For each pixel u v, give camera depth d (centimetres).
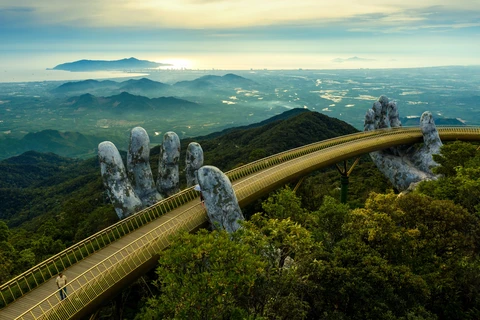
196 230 2767
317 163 4312
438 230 2323
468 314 1912
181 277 1595
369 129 6444
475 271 2009
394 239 2188
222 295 1509
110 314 2917
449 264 2136
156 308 1873
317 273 1909
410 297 1838
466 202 2870
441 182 3422
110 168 3156
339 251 2081
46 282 2248
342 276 1845
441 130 6612
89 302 1980
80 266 2394
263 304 1770
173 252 1652
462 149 4362
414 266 2220
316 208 4722
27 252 3675
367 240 2291
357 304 1792
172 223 2850
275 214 2992
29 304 2028
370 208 2536
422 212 2450
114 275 2147
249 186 3388
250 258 1600
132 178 3516
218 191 2758
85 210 6200
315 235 2505
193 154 3741
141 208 3291
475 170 3177
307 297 1988
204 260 1664
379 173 7112
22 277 2162
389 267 1897
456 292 1988
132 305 3034
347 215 2523
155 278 3042
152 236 2639
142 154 3484
